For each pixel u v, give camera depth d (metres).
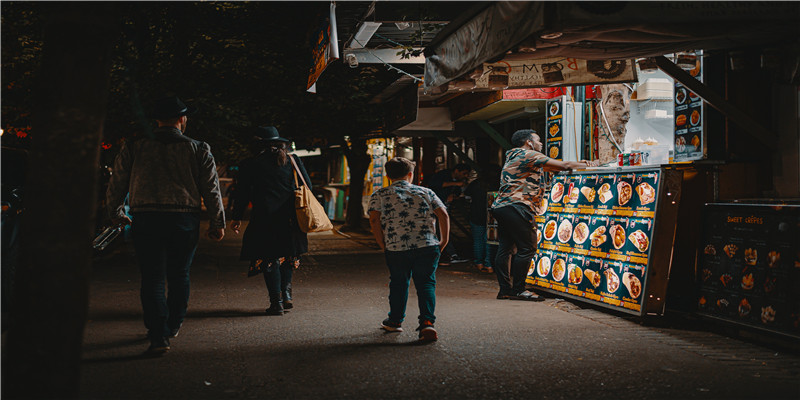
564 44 5.40
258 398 3.74
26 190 2.58
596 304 6.57
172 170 4.86
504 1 4.42
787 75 5.45
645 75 9.74
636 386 4.01
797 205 4.89
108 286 8.03
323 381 4.10
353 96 12.64
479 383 4.07
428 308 5.19
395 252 5.30
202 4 11.70
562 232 7.35
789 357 4.75
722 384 4.05
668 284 6.36
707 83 6.86
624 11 3.89
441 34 5.74
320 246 14.36
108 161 12.88
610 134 9.38
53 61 2.58
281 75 12.22
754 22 4.73
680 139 7.34
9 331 2.59
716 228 5.70
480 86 6.79
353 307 6.79
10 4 10.51
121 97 10.72
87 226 2.61
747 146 6.65
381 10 6.95
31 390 2.53
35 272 2.52
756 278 5.18
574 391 3.91
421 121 12.35
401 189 5.39
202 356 4.70
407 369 4.39
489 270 9.86
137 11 10.70
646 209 6.11
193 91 11.45
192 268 10.02
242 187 6.27
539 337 5.36
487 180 10.62
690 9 3.98
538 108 10.76
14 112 10.99
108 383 4.00
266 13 12.14
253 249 6.23
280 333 5.49
